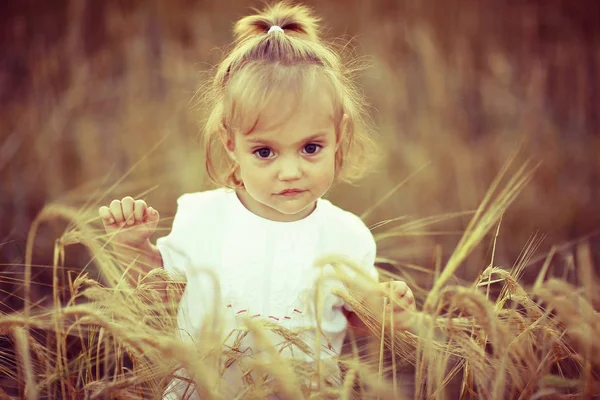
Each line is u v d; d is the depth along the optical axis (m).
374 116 3.84
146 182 3.41
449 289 1.45
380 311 1.60
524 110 3.95
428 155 3.64
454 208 3.43
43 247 2.92
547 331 1.57
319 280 1.51
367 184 3.43
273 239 1.81
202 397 1.50
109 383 1.45
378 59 4.02
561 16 4.30
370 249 1.86
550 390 1.43
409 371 2.19
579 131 3.98
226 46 2.17
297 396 1.39
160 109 3.82
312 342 1.75
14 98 3.97
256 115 1.65
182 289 1.84
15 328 1.49
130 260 1.82
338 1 4.33
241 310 1.77
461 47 4.16
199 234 1.84
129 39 4.16
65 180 3.59
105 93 3.97
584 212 3.35
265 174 1.67
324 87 1.69
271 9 2.08
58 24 4.17
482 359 1.53
